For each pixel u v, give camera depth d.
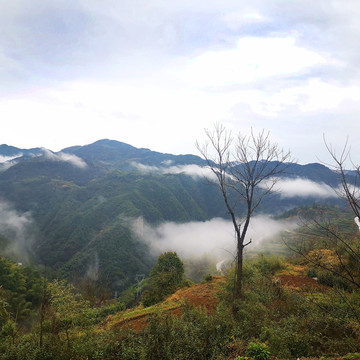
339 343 6.02
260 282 10.90
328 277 10.88
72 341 6.73
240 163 10.48
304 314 7.75
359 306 7.30
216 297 11.36
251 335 6.79
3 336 7.41
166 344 6.18
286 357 5.79
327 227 5.16
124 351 6.63
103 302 18.42
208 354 6.16
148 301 14.62
